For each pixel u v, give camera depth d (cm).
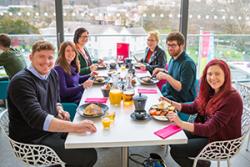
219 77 172
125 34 426
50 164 171
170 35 246
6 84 309
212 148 172
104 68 324
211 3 391
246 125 181
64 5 375
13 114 170
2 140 286
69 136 149
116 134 152
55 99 199
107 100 207
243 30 423
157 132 155
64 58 245
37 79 175
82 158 173
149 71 310
